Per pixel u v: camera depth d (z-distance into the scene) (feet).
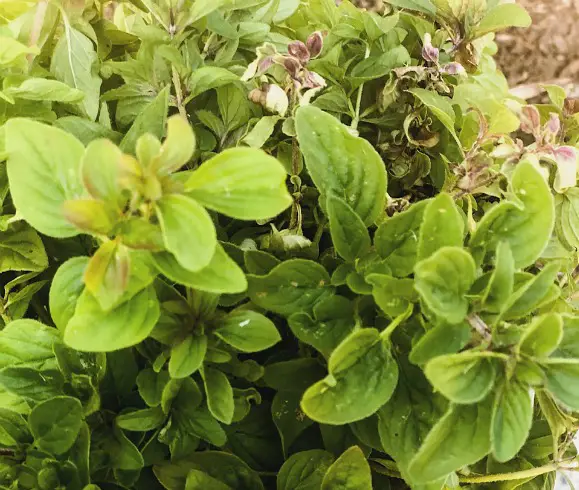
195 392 0.45
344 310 0.45
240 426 0.51
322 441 0.52
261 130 0.52
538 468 0.50
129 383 0.47
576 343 0.41
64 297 0.42
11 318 0.51
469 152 0.54
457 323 0.38
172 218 0.34
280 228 0.55
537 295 0.39
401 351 0.43
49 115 0.52
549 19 1.59
